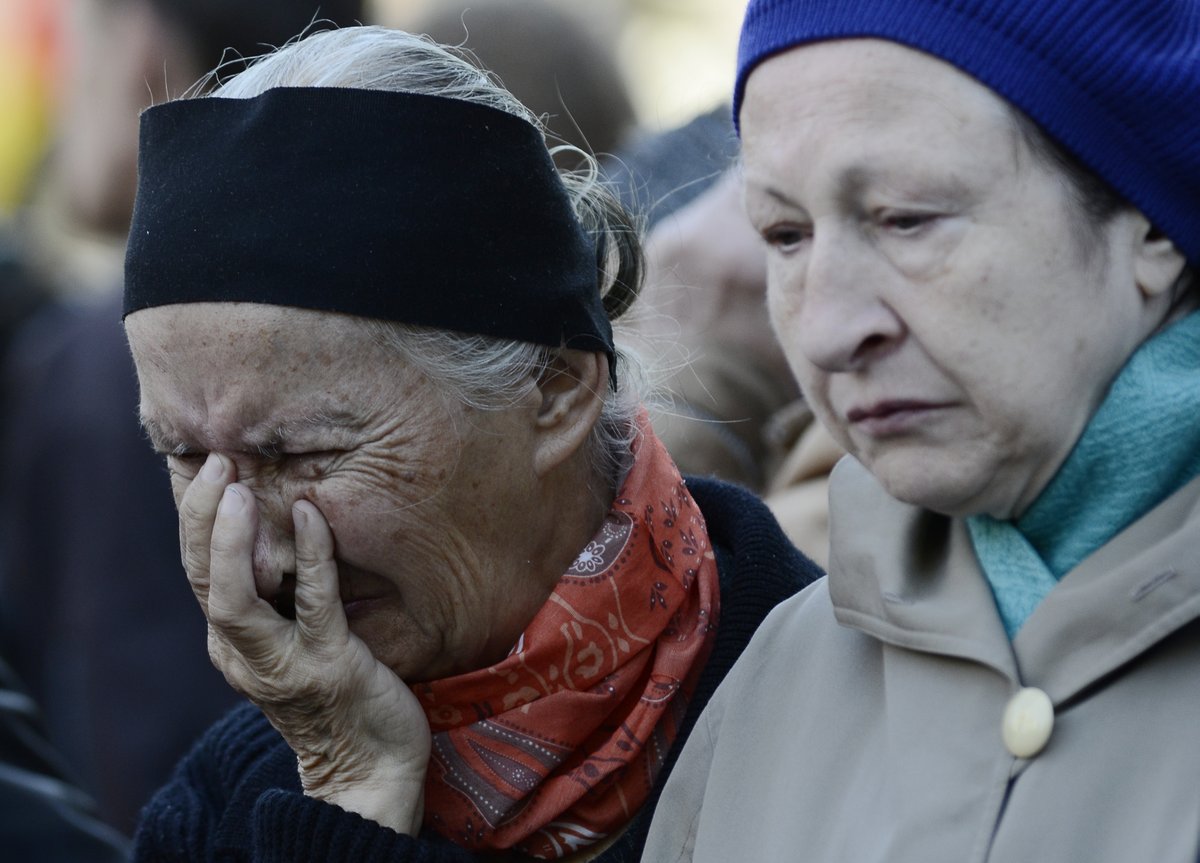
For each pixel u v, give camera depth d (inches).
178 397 260.5
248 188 253.3
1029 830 197.9
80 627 440.1
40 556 457.1
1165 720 197.2
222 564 264.2
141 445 446.9
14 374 501.0
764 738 241.1
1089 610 201.5
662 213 462.3
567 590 279.4
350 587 273.3
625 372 307.9
